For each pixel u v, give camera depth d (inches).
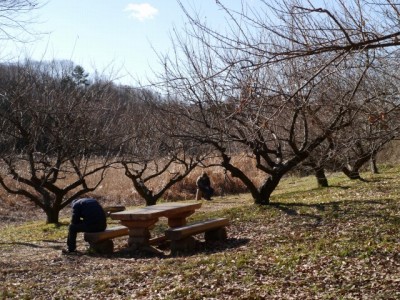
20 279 401.4
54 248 545.6
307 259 372.5
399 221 472.1
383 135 288.4
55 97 776.3
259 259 386.3
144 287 349.4
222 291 322.0
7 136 763.4
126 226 486.9
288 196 788.6
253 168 1141.7
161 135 758.5
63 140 739.4
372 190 726.5
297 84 255.6
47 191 815.7
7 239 635.5
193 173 1117.7
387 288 298.8
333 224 502.9
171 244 473.1
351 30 232.2
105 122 842.2
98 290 351.3
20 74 802.8
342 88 326.3
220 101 374.9
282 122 544.4
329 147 449.4
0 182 730.2
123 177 1176.8
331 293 300.7
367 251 375.9
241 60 219.3
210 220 513.0
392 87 301.0
